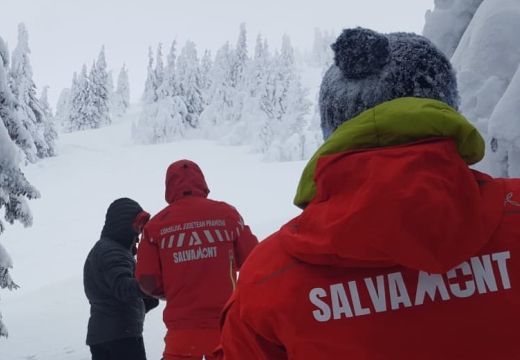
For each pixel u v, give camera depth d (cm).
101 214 3272
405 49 122
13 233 2872
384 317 107
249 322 117
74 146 6006
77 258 2348
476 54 492
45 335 909
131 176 4478
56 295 1267
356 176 107
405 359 105
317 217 110
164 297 379
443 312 106
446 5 636
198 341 354
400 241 98
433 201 98
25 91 5188
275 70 6269
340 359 108
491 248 109
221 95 6806
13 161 797
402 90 120
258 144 5566
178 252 363
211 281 360
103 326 425
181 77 7075
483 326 105
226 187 3591
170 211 373
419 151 103
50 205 3550
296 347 111
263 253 122
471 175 107
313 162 121
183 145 6053
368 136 110
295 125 5628
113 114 9706
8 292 1894
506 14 487
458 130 108
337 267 112
